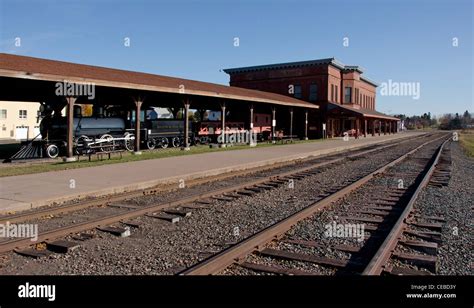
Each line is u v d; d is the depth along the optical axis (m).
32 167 14.57
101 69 22.36
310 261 5.18
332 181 12.92
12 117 49.00
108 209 8.53
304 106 39.72
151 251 5.67
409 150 29.69
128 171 13.69
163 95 23.22
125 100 25.22
